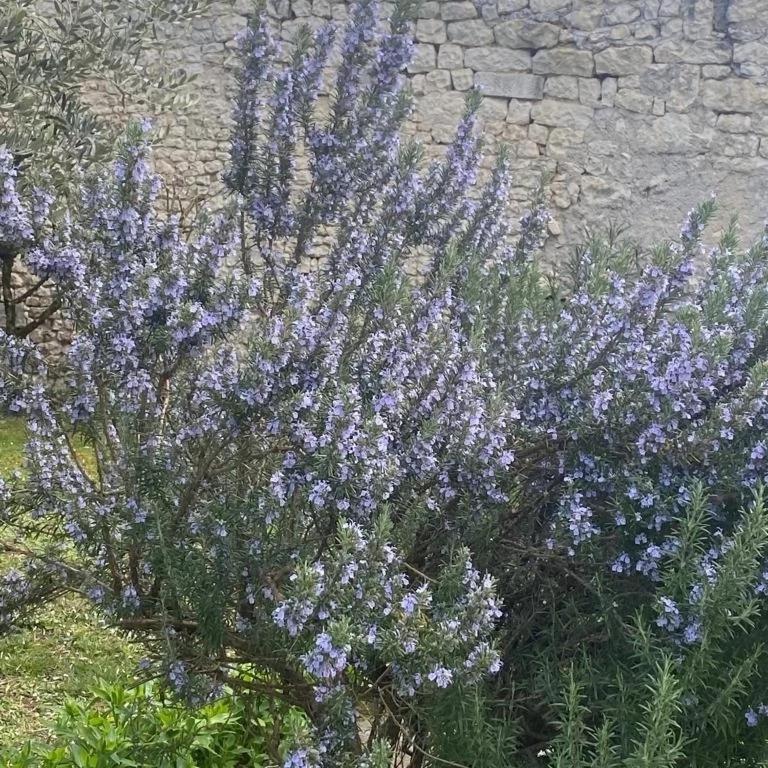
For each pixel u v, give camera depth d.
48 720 4.39
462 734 2.59
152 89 7.85
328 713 2.61
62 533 3.07
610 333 2.91
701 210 2.88
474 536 2.91
